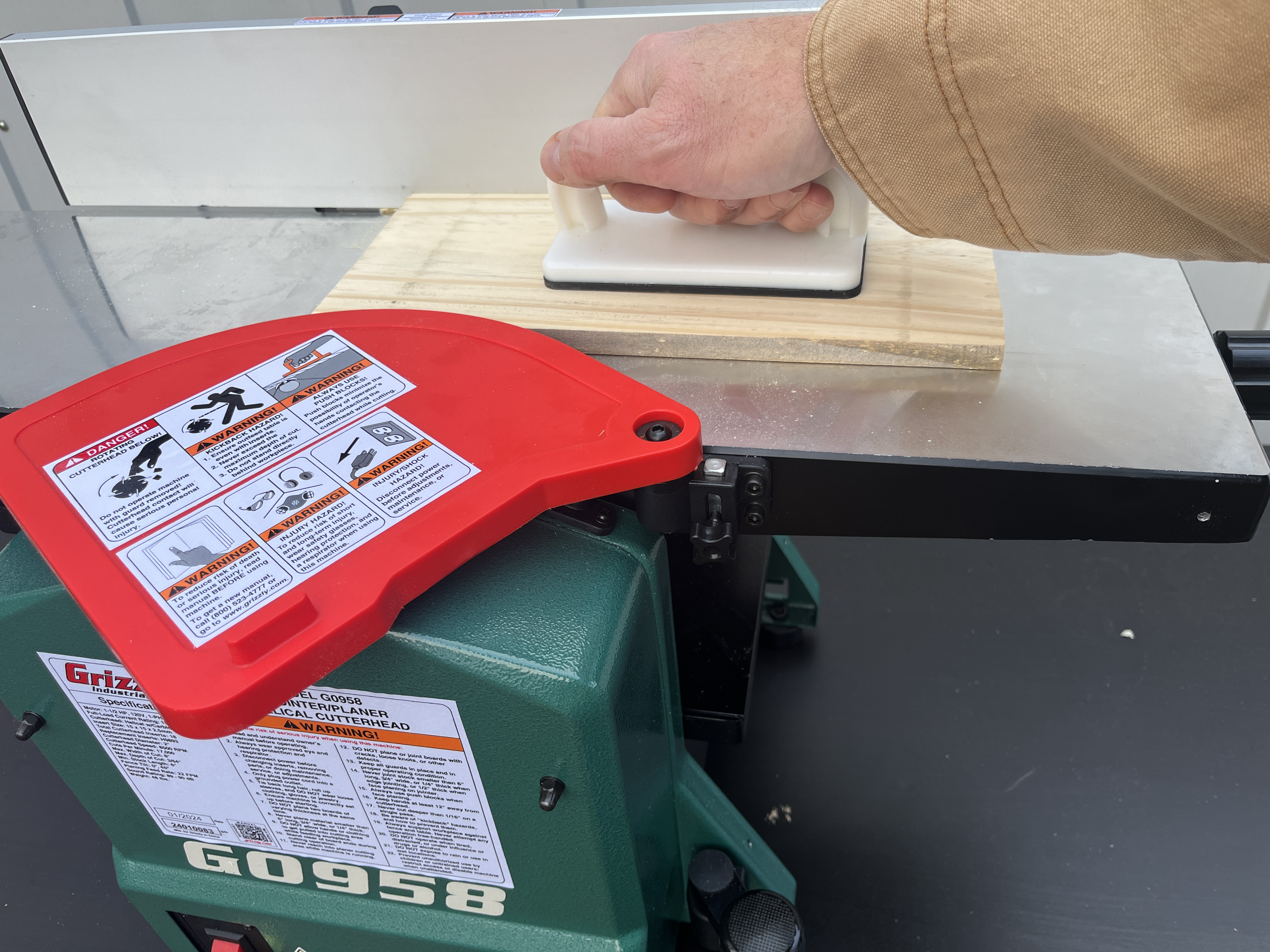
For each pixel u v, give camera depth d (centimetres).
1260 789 104
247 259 92
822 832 104
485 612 58
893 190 60
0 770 116
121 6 163
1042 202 57
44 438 61
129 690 66
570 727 56
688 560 88
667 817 81
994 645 123
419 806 67
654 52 65
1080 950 92
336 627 48
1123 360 68
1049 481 59
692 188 67
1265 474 57
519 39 84
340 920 79
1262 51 46
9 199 176
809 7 82
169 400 64
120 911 101
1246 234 51
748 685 95
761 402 66
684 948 95
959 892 97
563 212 78
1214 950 91
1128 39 48
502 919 75
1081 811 104
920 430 63
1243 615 124
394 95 90
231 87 92
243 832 75
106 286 88
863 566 136
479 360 66
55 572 53
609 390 62
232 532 54
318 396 64
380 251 84
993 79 52
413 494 55
